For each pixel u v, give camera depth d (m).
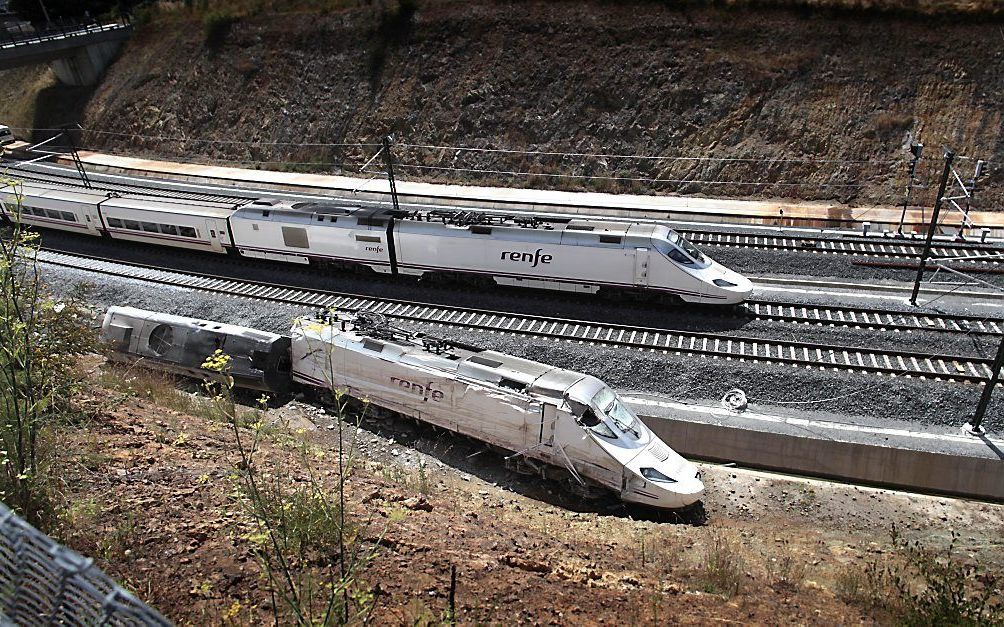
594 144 38.97
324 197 39.50
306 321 20.44
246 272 29.75
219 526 10.84
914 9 37.09
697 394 20.08
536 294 26.06
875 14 37.62
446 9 44.47
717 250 29.12
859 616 10.67
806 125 36.12
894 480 17.77
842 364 20.50
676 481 15.80
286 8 49.03
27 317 10.33
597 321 24.20
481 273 26.16
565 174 38.59
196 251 31.64
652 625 9.91
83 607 5.06
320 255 28.45
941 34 36.34
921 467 17.47
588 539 13.80
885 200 33.66
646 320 23.98
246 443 15.45
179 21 52.16
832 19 38.03
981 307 23.97
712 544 13.99
